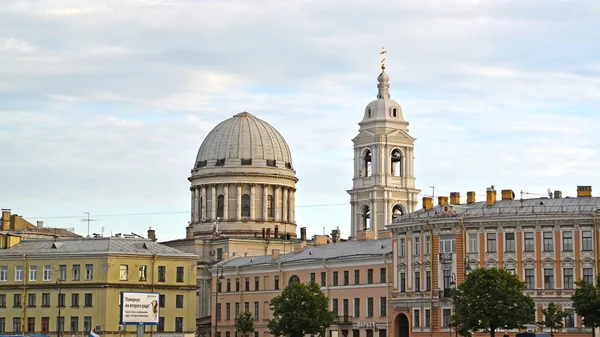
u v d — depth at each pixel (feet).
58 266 573.33
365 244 608.19
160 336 574.56
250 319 637.71
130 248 581.12
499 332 504.02
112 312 562.66
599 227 495.82
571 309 495.00
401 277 547.08
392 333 549.54
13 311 577.02
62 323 567.18
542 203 516.73
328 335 592.60
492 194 532.73
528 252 506.48
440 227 525.34
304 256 630.33
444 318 520.42
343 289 589.73
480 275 455.63
